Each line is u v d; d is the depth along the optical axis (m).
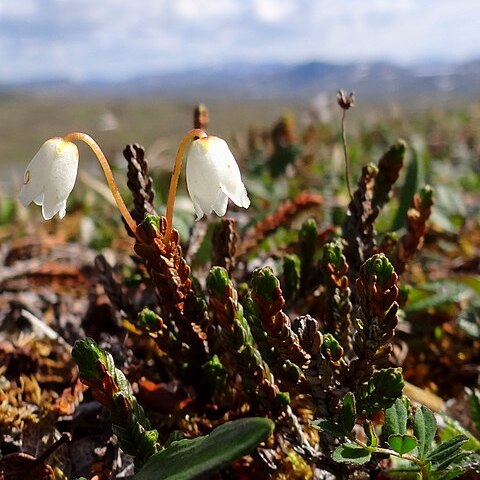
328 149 0.20
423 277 0.10
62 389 0.07
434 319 0.08
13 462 0.05
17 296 0.09
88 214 0.15
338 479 0.05
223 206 0.05
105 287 0.06
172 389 0.06
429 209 0.06
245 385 0.05
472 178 0.17
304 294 0.07
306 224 0.07
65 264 0.11
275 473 0.05
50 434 0.06
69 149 0.05
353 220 0.06
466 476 0.05
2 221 0.14
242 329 0.05
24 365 0.07
